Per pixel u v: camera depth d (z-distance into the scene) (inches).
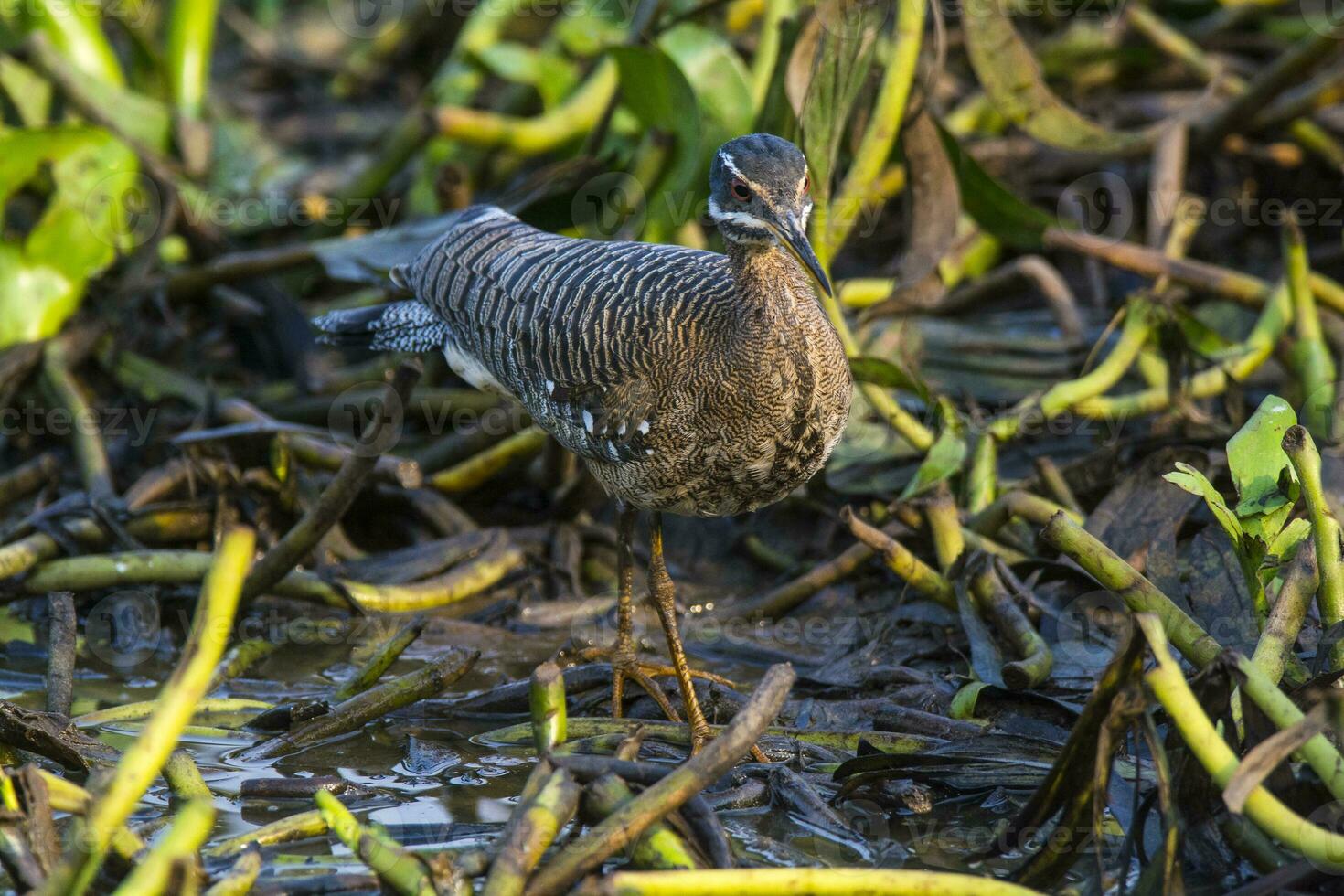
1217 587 350.3
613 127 563.8
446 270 400.2
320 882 281.0
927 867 296.8
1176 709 256.7
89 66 576.1
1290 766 275.9
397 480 420.5
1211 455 414.6
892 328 481.1
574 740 349.7
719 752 267.9
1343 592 305.6
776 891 253.1
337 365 561.0
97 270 518.6
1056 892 285.1
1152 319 448.1
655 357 340.2
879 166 442.0
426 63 762.2
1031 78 475.8
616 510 380.2
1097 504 436.5
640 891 248.2
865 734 338.3
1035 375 507.8
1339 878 263.6
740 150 337.1
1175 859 265.7
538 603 443.2
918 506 406.0
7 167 502.0
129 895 231.0
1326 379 443.5
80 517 433.4
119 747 350.0
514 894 253.6
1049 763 323.3
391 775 340.5
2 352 491.2
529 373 365.4
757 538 476.7
